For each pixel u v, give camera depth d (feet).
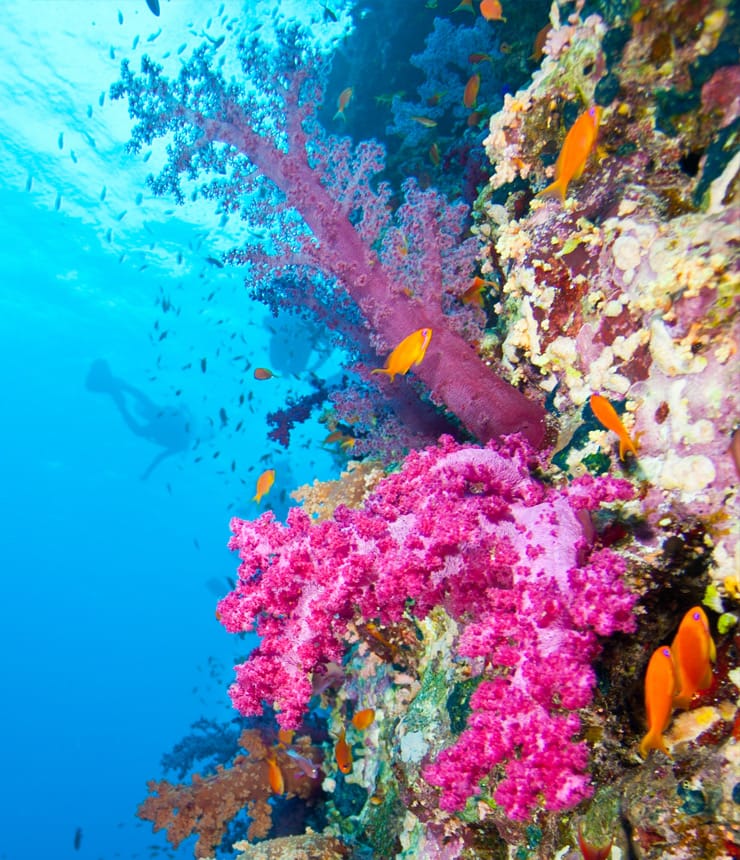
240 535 8.49
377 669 14.97
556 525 6.97
